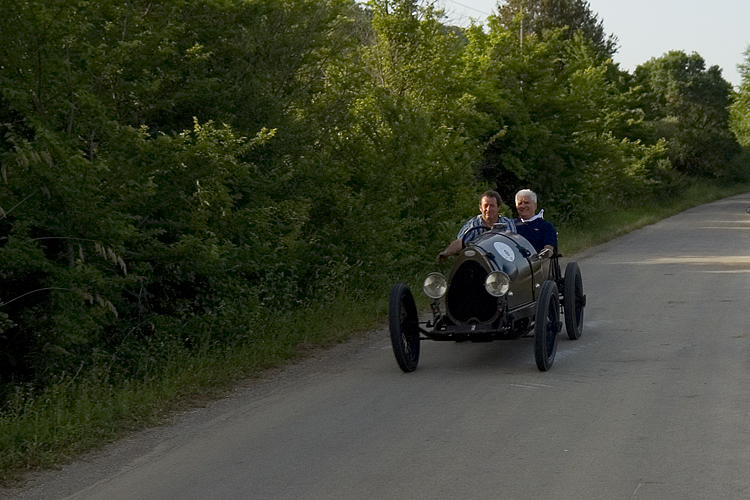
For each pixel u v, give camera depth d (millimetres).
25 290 7375
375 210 12414
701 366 7746
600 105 37469
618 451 5312
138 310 9141
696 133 65625
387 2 17906
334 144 12766
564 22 46844
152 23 9648
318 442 5812
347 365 8570
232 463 5438
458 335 7797
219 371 8047
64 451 5809
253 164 11281
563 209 26391
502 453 5363
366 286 12453
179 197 9031
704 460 5078
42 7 7176
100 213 7605
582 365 7992
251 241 10266
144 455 5738
